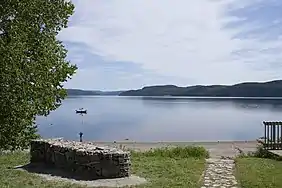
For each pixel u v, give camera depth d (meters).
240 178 11.52
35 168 13.86
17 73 7.34
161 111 86.50
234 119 62.34
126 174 12.00
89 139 34.25
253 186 10.34
